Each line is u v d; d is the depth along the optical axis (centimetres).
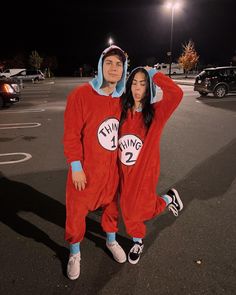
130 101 233
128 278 264
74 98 225
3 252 301
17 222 356
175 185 451
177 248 304
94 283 259
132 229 264
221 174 492
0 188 448
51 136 775
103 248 305
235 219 356
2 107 1318
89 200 246
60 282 260
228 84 1545
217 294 246
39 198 416
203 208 381
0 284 258
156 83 233
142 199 252
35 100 1608
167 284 257
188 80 3127
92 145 232
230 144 669
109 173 243
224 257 290
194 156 588
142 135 239
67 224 255
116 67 216
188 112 1120
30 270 275
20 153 626
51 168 531
